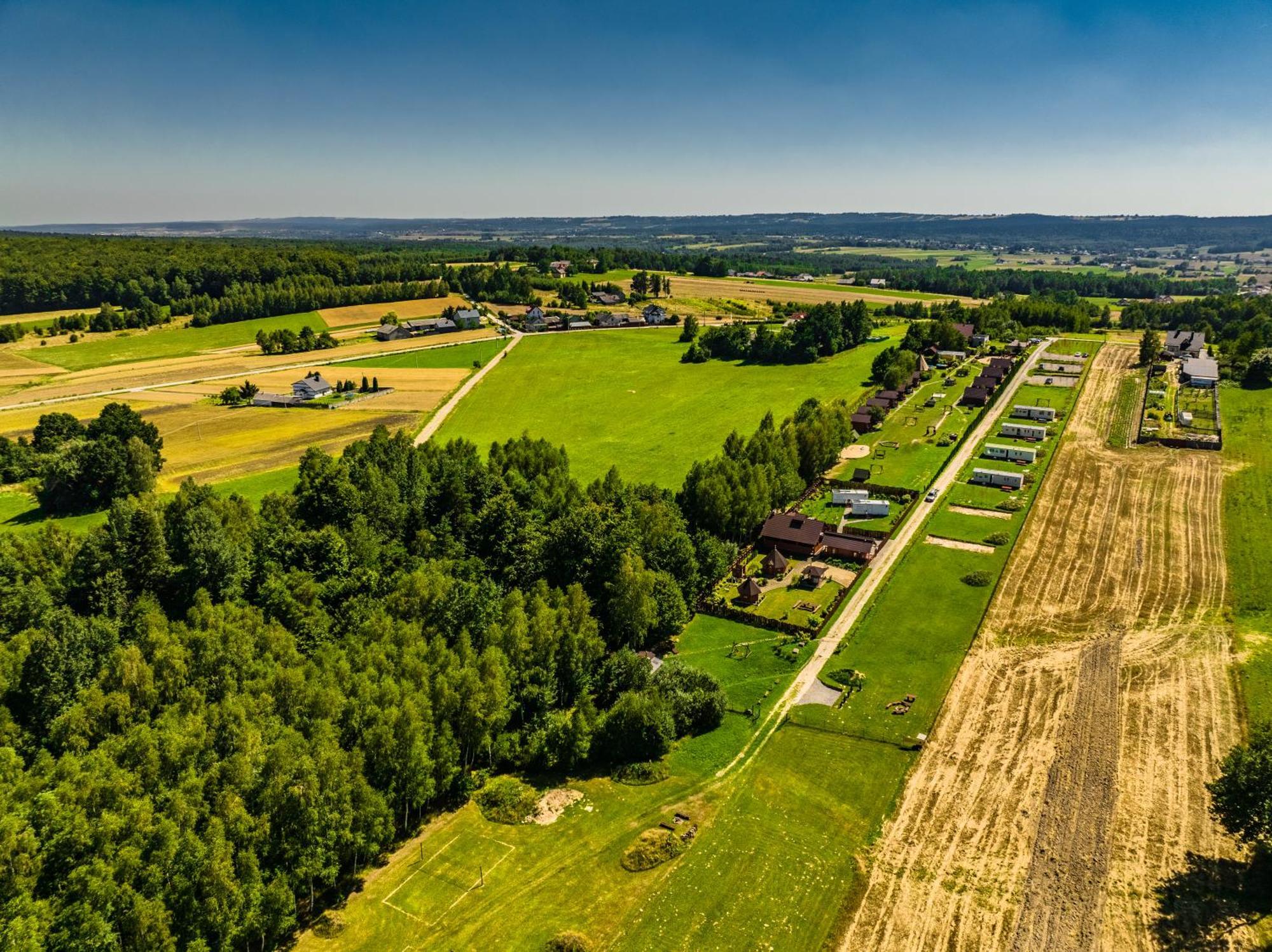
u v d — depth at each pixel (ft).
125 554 280.10
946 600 313.94
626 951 169.68
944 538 370.73
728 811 209.97
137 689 214.07
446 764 211.82
